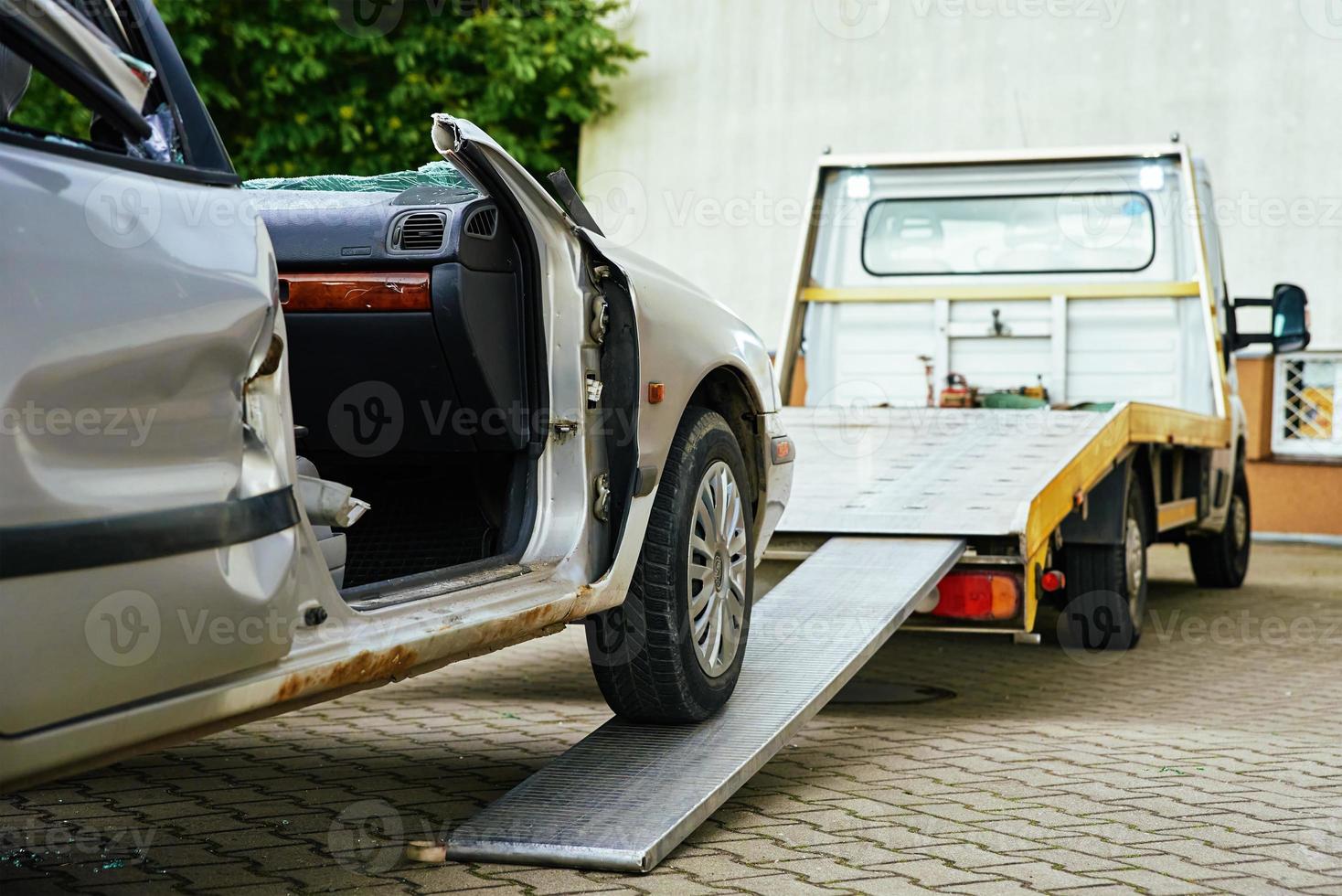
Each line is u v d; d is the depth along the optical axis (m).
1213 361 8.05
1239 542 9.50
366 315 3.33
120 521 2.06
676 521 3.76
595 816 3.25
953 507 5.21
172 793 3.83
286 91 13.59
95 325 2.05
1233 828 3.51
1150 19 13.12
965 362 8.46
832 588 4.75
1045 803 3.76
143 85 2.29
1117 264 8.28
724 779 3.45
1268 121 12.91
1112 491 6.44
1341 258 12.77
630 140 14.51
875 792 3.87
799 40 13.98
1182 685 5.85
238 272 2.35
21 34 2.10
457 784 3.95
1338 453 13.04
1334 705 5.39
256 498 2.37
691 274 14.26
